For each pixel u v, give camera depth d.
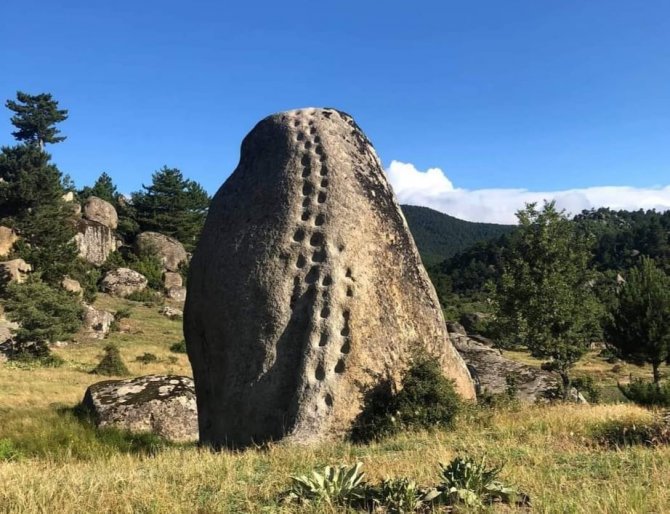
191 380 15.20
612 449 7.55
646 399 15.39
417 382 9.54
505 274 17.30
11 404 17.58
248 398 9.54
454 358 11.11
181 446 11.20
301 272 9.98
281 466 6.73
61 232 49.88
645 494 4.86
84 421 12.74
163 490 5.34
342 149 11.09
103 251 58.84
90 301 46.53
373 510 4.71
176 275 60.72
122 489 5.52
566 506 4.49
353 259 10.09
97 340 38.44
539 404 13.12
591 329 17.34
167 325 46.53
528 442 7.90
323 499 4.89
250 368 9.68
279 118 11.59
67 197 60.97
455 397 9.66
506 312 17.38
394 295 10.31
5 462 7.84
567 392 15.73
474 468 5.04
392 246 10.68
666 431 8.11
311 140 11.09
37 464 7.99
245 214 10.69
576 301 17.02
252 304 9.95
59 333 32.31
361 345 9.63
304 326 9.69
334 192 10.53
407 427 9.09
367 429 9.17
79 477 6.07
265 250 10.20
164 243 65.50
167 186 71.06
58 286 43.06
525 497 4.90
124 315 45.16
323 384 9.29
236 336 9.95
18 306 31.94
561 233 17.55
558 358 16.81
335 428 9.12
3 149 52.38
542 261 17.39
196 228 71.94
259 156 11.30
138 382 14.71
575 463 6.41
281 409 9.34
